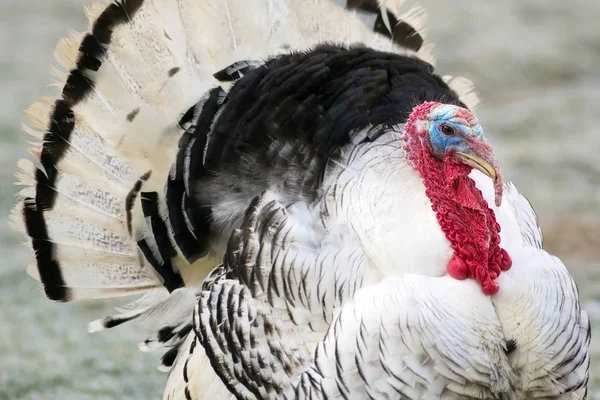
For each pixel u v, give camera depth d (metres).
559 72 40.16
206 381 13.05
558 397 11.41
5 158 31.73
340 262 11.65
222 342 12.45
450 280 11.24
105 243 14.41
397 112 12.41
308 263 11.73
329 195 11.98
